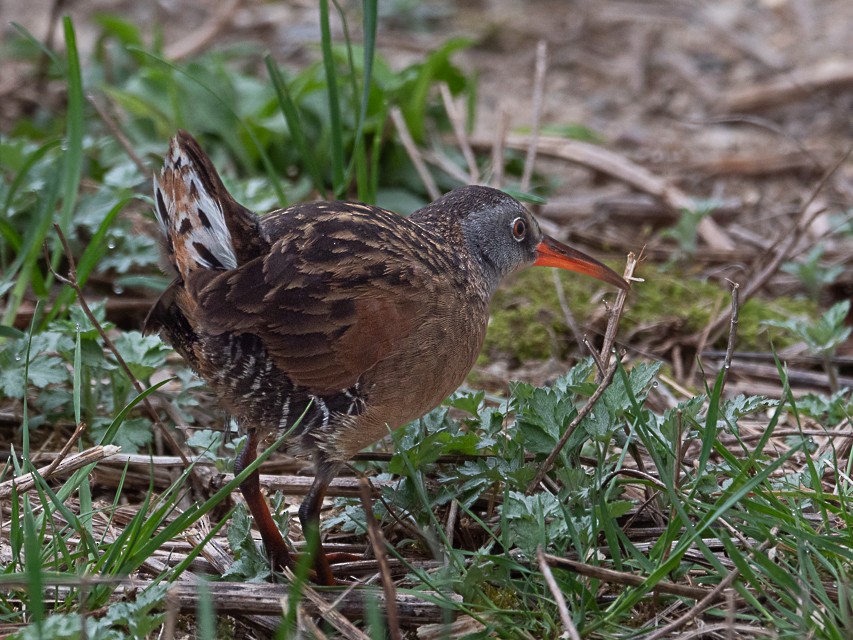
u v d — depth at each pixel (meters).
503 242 8.54
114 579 5.71
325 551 7.37
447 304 7.11
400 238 7.10
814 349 9.48
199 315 6.39
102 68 14.71
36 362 8.12
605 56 17.66
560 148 13.52
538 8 19.03
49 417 8.45
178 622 6.44
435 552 6.68
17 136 13.32
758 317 11.09
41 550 6.34
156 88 12.74
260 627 6.42
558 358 10.49
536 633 6.29
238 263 6.61
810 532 6.45
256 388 6.72
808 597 5.91
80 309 8.44
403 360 6.90
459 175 12.48
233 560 7.05
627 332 10.78
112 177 10.50
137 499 7.96
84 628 5.55
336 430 6.86
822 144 15.07
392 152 12.58
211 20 17.67
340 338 6.64
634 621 6.42
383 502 7.04
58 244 9.31
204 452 7.88
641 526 7.37
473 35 17.91
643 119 16.00
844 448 8.05
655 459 6.54
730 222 13.20
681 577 6.65
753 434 8.72
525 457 7.72
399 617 6.39
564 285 11.49
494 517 7.46
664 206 13.12
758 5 18.95
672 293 11.46
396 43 17.17
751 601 6.00
